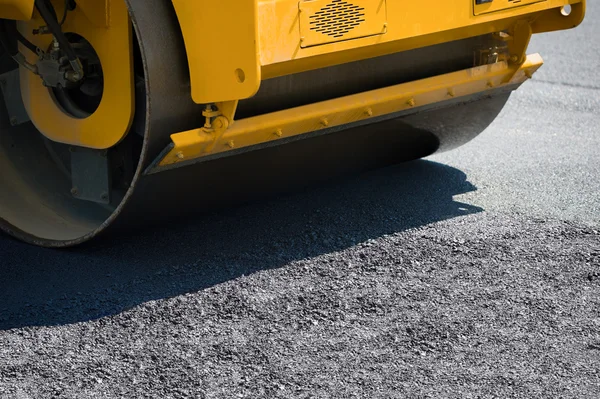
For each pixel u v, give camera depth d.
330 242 4.17
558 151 5.41
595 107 6.41
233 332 3.44
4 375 3.19
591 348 3.27
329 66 3.97
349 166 4.65
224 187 4.07
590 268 3.86
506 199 4.63
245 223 4.42
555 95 6.70
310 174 4.45
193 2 3.45
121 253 4.17
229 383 3.10
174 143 3.56
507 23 4.43
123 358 3.29
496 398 2.98
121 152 4.22
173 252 4.15
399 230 4.27
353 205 4.59
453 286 3.74
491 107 4.84
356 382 3.09
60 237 4.27
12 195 4.50
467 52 4.50
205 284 3.81
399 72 4.25
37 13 4.11
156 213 3.98
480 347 3.29
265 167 4.12
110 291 3.80
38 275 3.99
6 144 4.61
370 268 3.91
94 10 3.82
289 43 3.55
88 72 4.09
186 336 3.42
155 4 3.53
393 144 4.68
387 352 3.27
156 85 3.53
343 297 3.67
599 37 8.45
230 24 3.38
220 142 3.69
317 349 3.30
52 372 3.21
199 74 3.52
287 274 3.88
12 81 4.48
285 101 3.90
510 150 5.45
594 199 4.60
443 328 3.42
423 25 3.96
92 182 4.29
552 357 3.22
